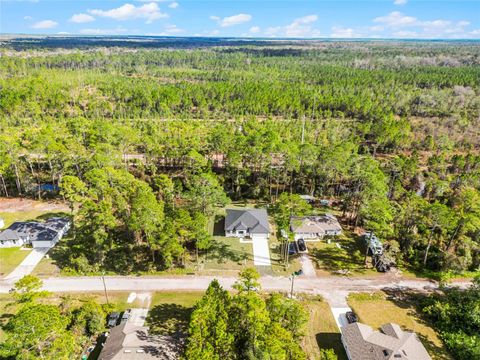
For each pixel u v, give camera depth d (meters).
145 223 54.41
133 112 141.00
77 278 56.19
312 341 45.19
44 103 133.38
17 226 65.94
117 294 52.94
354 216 77.69
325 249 66.00
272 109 150.88
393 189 83.69
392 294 54.66
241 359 38.06
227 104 152.88
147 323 47.28
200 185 71.56
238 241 67.88
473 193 78.62
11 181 86.94
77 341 43.12
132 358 38.62
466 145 122.44
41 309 36.31
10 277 55.97
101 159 77.19
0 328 45.41
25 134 90.88
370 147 121.94
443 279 56.41
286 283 56.28
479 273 55.31
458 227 62.50
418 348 41.66
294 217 72.00
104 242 60.16
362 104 147.12
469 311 47.47
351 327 44.84
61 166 84.56
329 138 115.19
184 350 39.69
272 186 89.31
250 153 82.19
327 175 83.12
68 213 75.88
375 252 62.22
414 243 65.12
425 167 103.69
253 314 37.69
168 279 56.56
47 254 62.25
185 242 65.94
